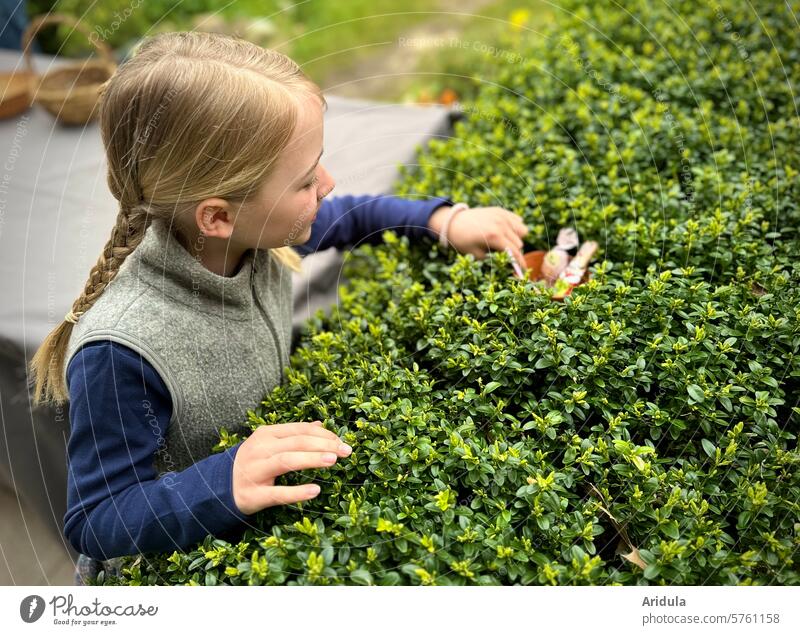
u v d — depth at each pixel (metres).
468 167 2.35
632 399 1.45
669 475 1.33
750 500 1.28
